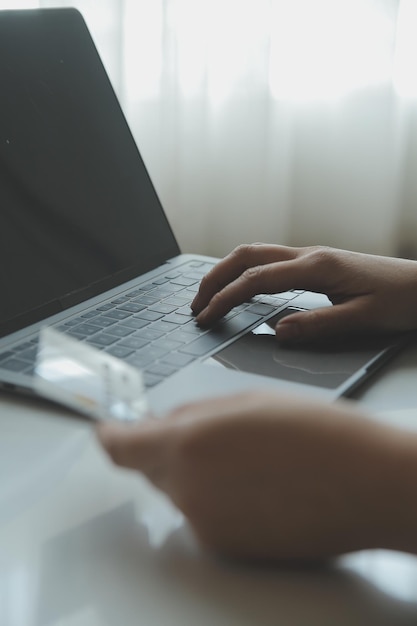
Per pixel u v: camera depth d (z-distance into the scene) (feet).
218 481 1.25
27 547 1.33
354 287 2.19
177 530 1.39
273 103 4.12
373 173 4.11
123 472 1.56
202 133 4.28
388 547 1.28
